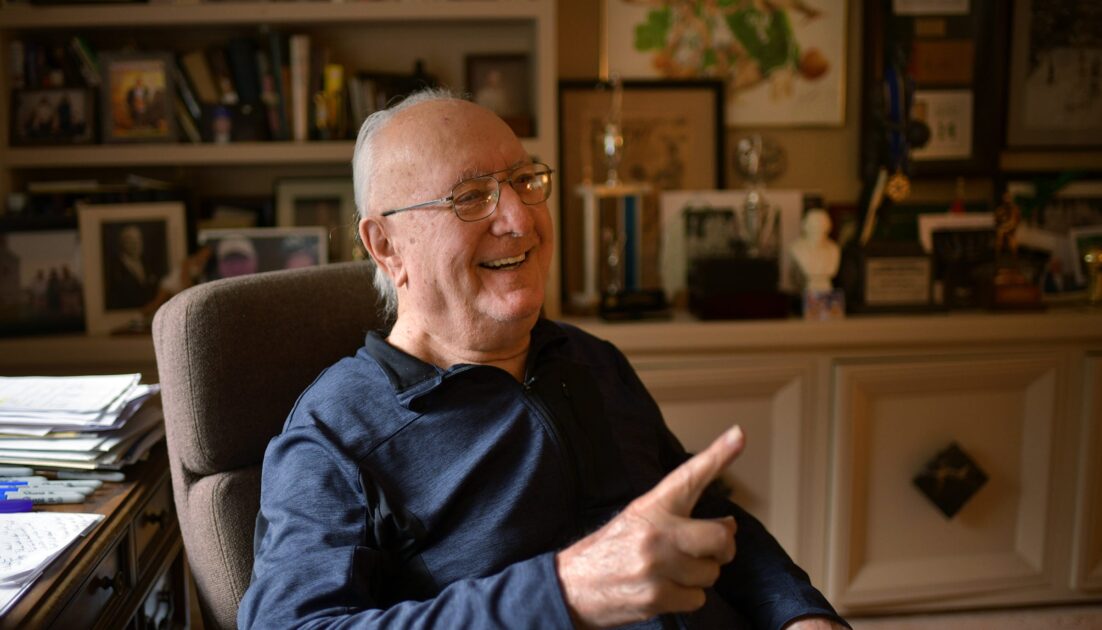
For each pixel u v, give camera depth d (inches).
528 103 98.4
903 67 94.3
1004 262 94.0
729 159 102.7
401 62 97.9
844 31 101.5
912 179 103.5
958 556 91.4
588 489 46.3
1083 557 92.0
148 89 91.0
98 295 89.0
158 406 59.6
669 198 98.2
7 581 36.7
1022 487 91.5
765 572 47.5
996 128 101.8
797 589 46.3
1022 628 89.4
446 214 45.1
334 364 49.1
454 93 52.1
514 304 45.9
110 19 86.5
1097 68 102.5
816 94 102.1
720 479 87.2
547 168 48.8
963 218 99.0
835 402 88.0
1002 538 92.0
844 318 89.4
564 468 45.6
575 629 33.5
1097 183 102.4
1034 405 90.4
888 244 91.0
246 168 98.4
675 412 87.4
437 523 43.0
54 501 47.2
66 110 90.3
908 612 92.4
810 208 99.5
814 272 90.5
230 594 47.5
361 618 36.2
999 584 91.2
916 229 101.1
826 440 89.1
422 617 35.1
